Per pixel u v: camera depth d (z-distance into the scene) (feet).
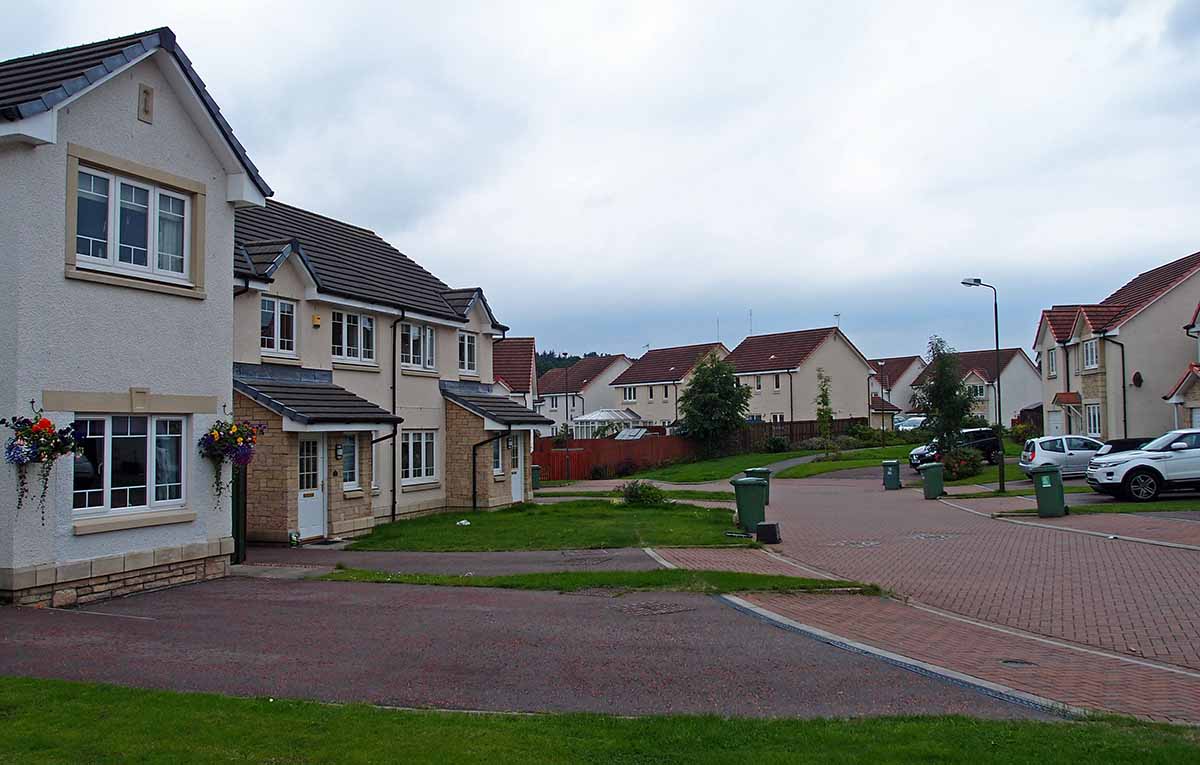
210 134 46.09
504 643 32.71
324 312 72.08
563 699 26.04
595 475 158.92
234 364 62.34
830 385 232.73
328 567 51.75
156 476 43.68
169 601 40.11
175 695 24.26
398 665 29.32
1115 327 120.26
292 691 26.02
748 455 191.11
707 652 31.81
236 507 54.03
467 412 88.94
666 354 271.69
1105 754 20.48
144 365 42.39
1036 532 67.51
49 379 37.73
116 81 40.98
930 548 61.11
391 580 46.50
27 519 37.06
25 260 36.81
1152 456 82.94
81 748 19.63
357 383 76.18
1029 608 41.60
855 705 25.76
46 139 36.68
